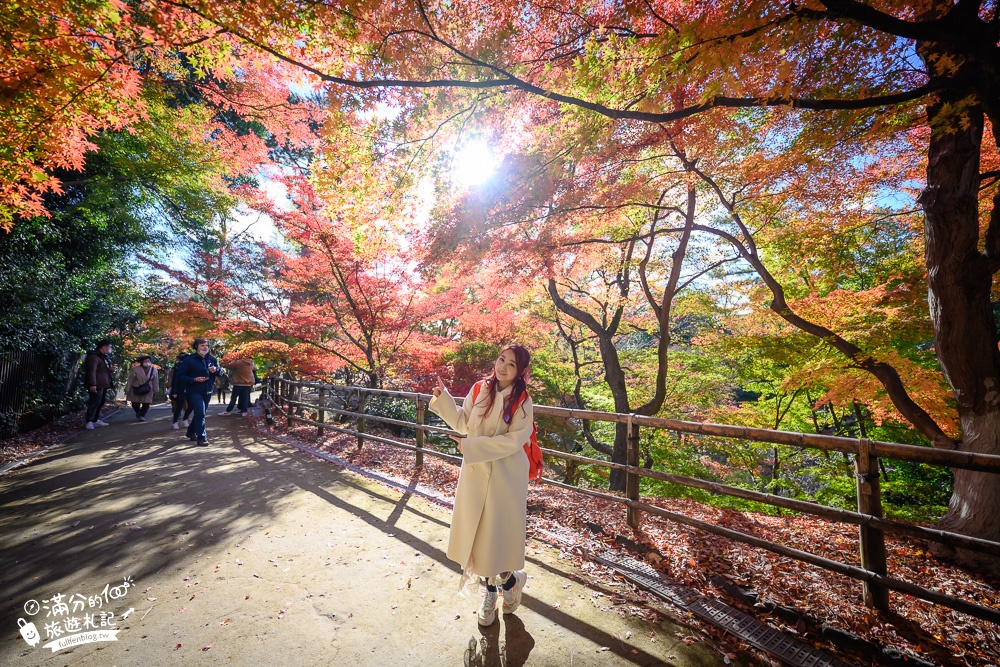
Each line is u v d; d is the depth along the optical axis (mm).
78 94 3379
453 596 2824
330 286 8820
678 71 2951
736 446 9125
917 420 4699
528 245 6336
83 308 10820
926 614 2527
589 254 7773
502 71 3297
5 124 3498
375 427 10062
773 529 3805
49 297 9016
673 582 2941
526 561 3287
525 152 4777
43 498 4613
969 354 3682
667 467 9391
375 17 3035
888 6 3094
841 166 4922
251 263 9305
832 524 4039
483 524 2500
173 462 6254
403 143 4172
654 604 2729
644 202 6152
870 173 5406
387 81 3266
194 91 7734
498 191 4887
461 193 5004
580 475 9797
